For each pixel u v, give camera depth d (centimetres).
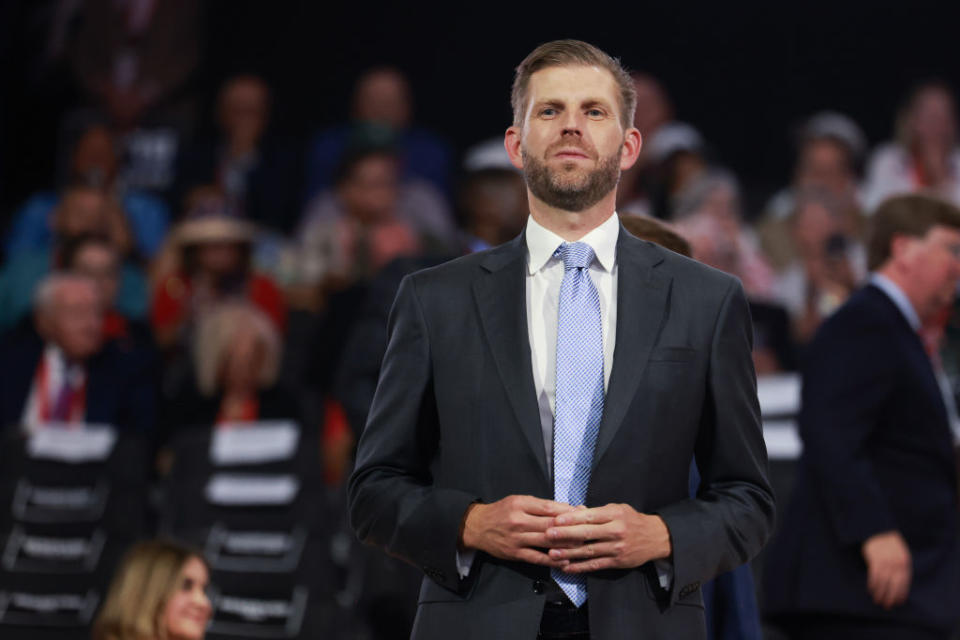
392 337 754
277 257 2670
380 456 735
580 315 729
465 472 711
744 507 716
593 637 684
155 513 1830
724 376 725
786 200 2772
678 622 701
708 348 725
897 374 1322
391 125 2956
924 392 1327
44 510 1708
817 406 1323
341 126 3259
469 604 702
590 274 741
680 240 973
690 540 685
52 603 1681
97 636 1324
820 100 3250
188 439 1739
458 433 715
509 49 3278
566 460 705
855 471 1292
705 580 703
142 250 2758
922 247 1341
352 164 2608
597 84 744
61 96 3195
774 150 3244
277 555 1681
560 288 738
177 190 2955
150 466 1908
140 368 1988
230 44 3253
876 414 1321
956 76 3225
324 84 3269
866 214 2698
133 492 1730
